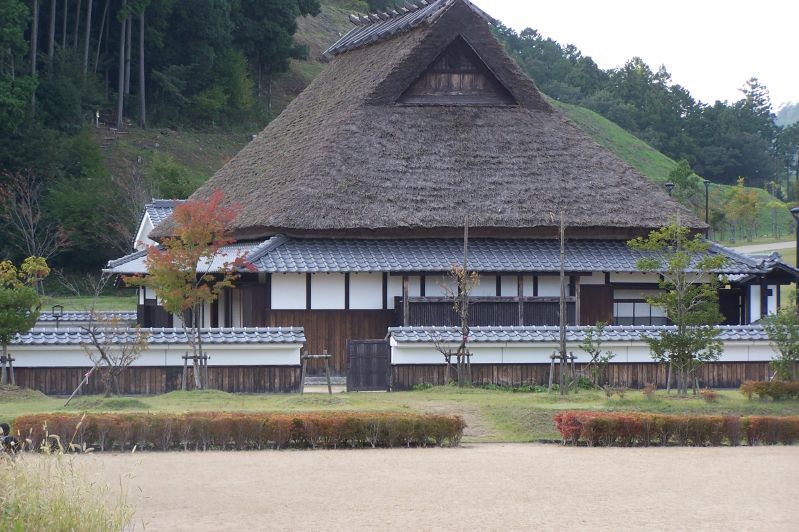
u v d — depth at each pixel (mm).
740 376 27156
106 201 53031
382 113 33969
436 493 15219
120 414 19344
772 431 20438
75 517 11969
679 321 24641
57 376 24484
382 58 36094
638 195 33188
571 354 25719
